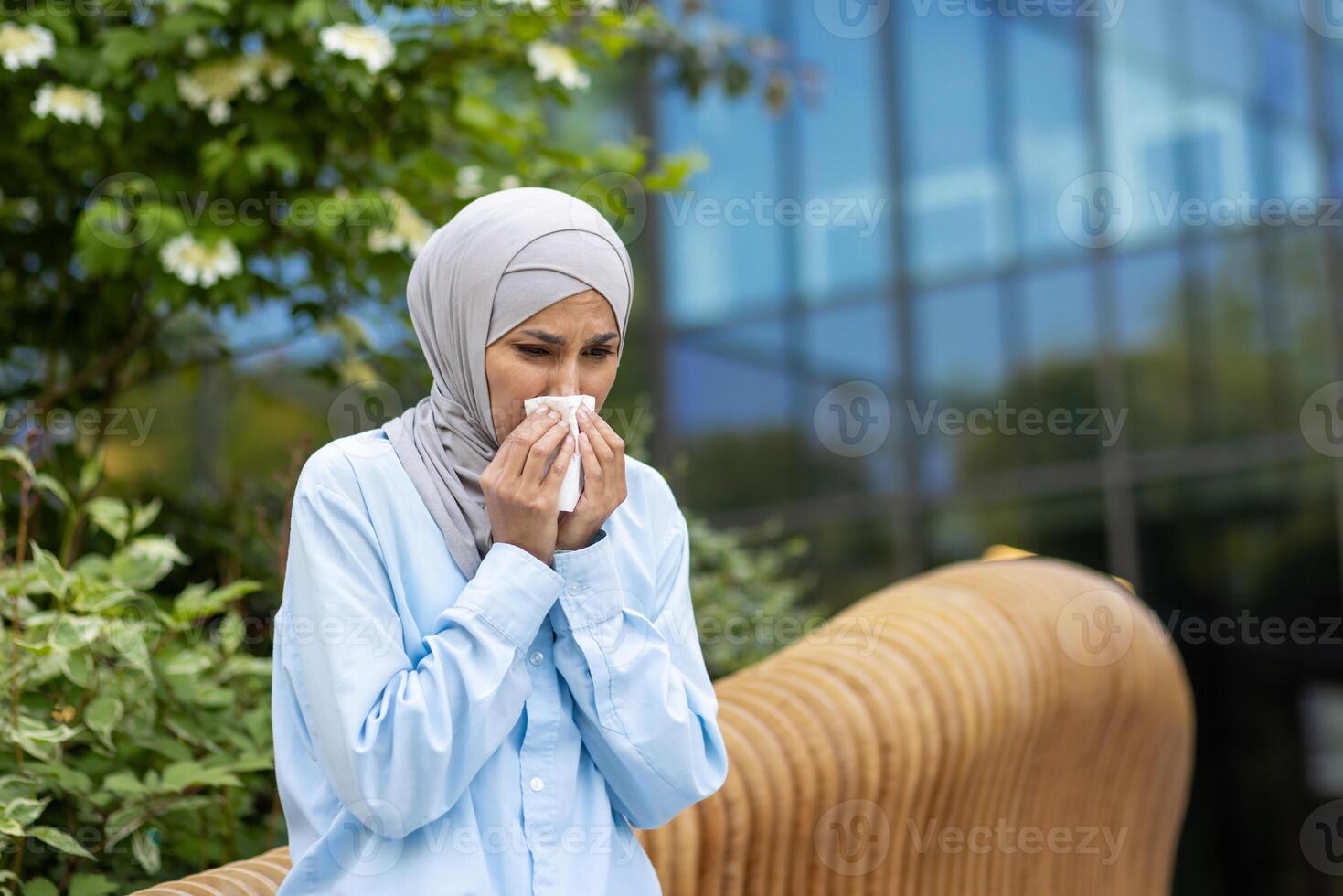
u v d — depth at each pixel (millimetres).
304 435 6711
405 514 3133
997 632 6605
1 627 5246
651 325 16969
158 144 7520
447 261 3209
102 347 8539
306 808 3086
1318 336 14148
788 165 16547
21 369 8719
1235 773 14352
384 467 3154
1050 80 15500
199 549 7906
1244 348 14500
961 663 6133
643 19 8164
